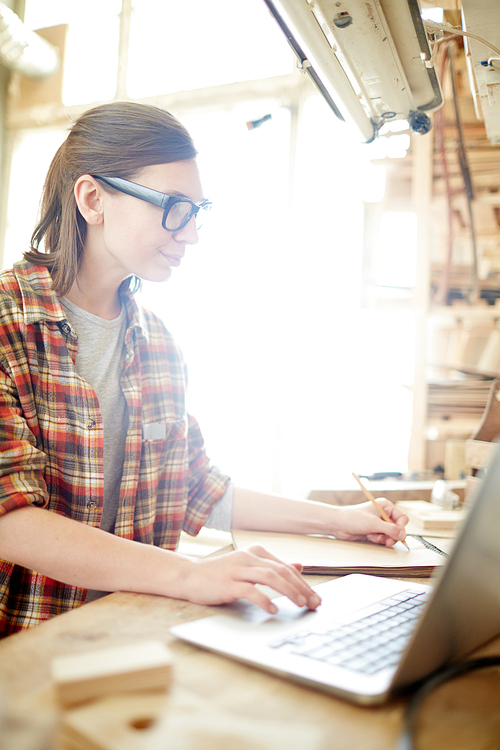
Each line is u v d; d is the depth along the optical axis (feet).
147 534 3.35
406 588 2.28
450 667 1.56
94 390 3.22
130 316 3.52
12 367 2.78
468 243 7.44
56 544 2.18
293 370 9.57
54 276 3.17
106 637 1.71
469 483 4.00
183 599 2.06
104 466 3.34
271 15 2.96
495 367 7.32
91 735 1.09
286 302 9.68
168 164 2.97
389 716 1.31
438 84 3.52
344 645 1.64
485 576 1.37
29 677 1.42
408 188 7.70
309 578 2.50
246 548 2.20
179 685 1.40
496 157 7.25
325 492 4.95
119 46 11.17
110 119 3.02
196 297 10.38
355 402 8.22
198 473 3.64
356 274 8.71
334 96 3.35
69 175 3.12
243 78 10.28
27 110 12.05
